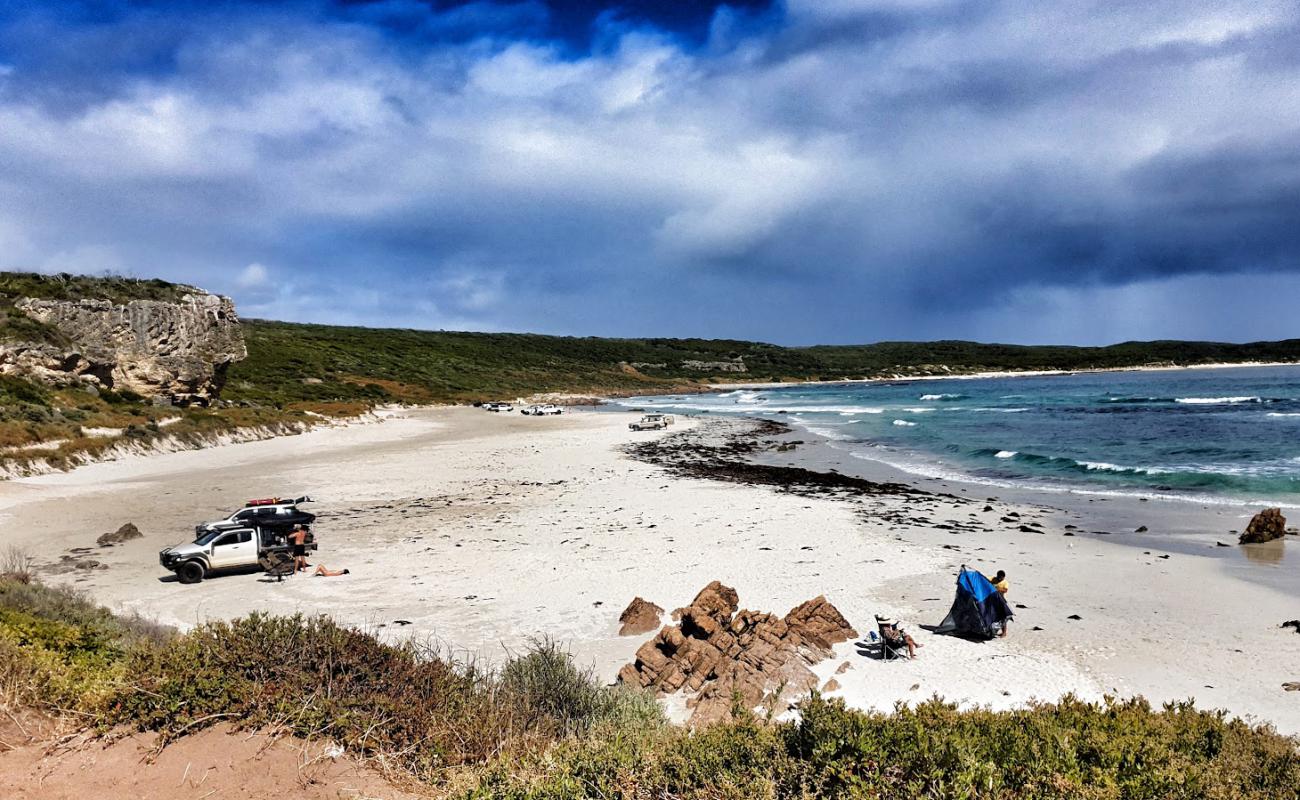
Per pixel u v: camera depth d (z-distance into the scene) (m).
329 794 4.88
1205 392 92.44
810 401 110.00
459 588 16.61
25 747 5.05
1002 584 15.03
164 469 36.66
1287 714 10.44
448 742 5.80
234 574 17.89
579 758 5.25
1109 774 5.00
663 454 44.69
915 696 11.09
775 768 4.88
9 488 29.84
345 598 15.88
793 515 25.25
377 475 35.09
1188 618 14.57
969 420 65.69
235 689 5.66
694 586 16.72
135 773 4.82
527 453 44.84
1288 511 24.56
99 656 7.82
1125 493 28.91
